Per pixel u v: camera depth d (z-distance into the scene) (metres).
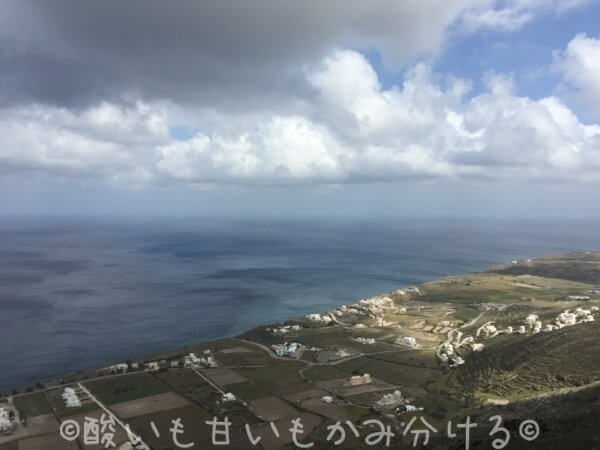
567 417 73.25
